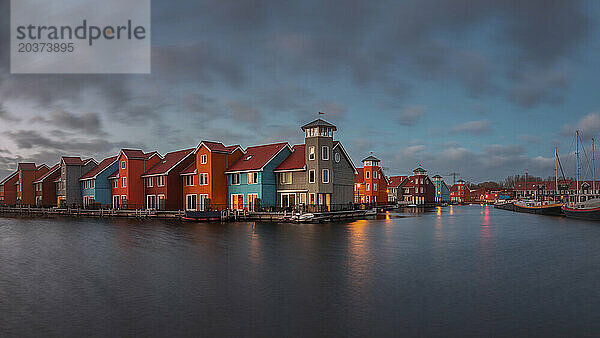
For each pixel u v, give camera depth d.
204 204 57.38
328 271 17.86
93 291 14.54
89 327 10.80
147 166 68.31
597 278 16.73
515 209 96.69
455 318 11.49
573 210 63.78
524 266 19.38
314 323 11.07
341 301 13.15
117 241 29.42
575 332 10.43
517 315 11.80
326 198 55.00
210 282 15.79
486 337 10.06
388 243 27.86
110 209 66.56
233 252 23.38
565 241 30.16
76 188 79.88
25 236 34.00
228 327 10.77
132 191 66.56
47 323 11.13
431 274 17.34
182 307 12.53
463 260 20.98
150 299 13.43
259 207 53.19
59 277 16.94
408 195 125.69
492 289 14.80
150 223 48.56
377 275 17.08
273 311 12.12
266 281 15.94
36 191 91.12
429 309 12.34
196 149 60.28
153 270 18.19
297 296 13.74
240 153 61.09
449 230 39.25
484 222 52.47
